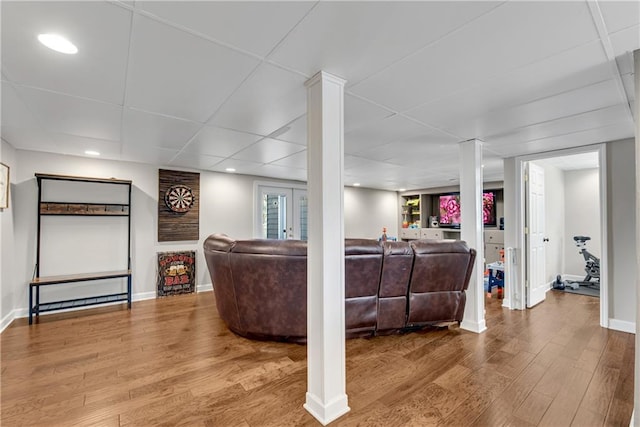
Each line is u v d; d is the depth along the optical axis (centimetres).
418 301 308
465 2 119
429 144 342
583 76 181
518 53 157
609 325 327
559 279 519
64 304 386
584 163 517
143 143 336
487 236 660
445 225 756
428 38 144
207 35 142
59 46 150
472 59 163
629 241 319
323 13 126
